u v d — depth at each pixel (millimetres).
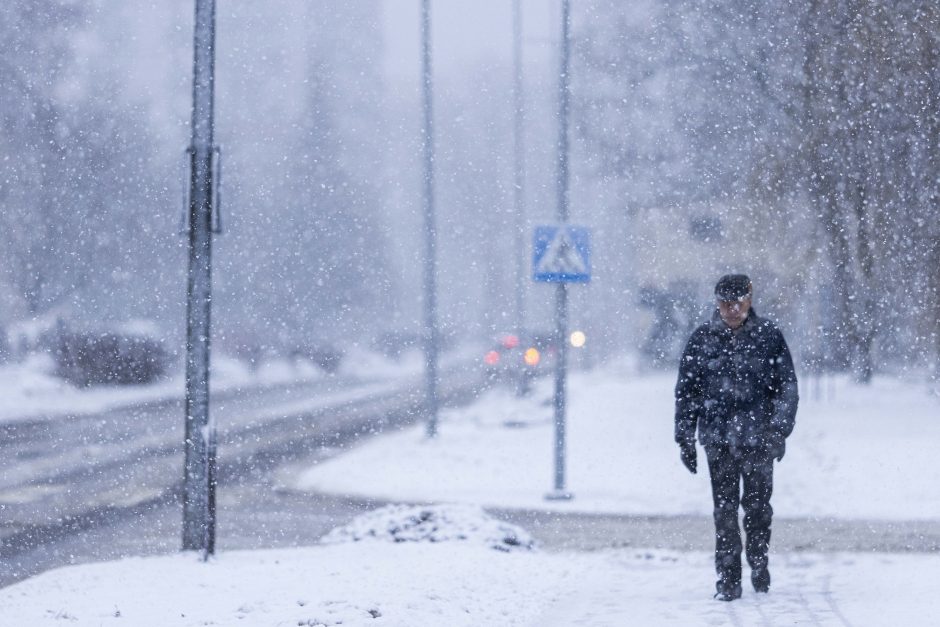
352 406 92562
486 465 52406
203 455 28438
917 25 73625
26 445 59406
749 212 81625
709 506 40094
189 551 28297
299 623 19141
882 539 31516
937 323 77375
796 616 19891
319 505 40438
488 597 22156
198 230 29156
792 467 48562
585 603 21812
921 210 75062
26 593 23719
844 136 75750
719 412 22250
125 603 21766
